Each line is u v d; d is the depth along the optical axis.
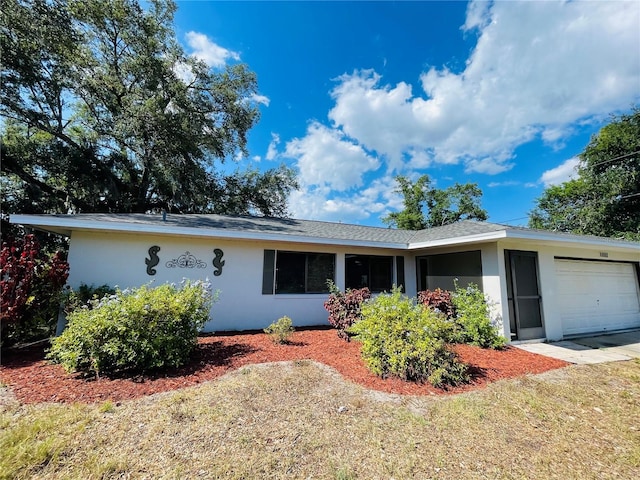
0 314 5.11
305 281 8.93
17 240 6.24
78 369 4.52
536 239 6.88
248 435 2.93
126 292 5.05
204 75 17.25
